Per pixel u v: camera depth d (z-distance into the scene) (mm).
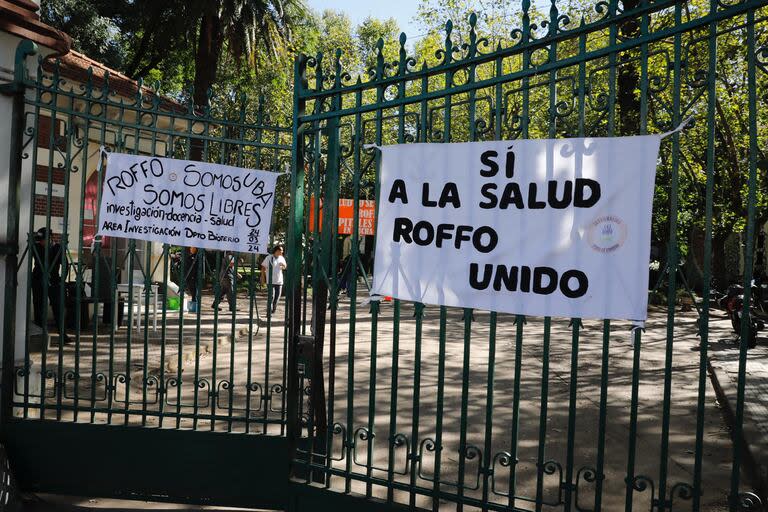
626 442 5957
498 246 3447
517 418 3328
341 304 19344
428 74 3691
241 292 21047
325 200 4141
